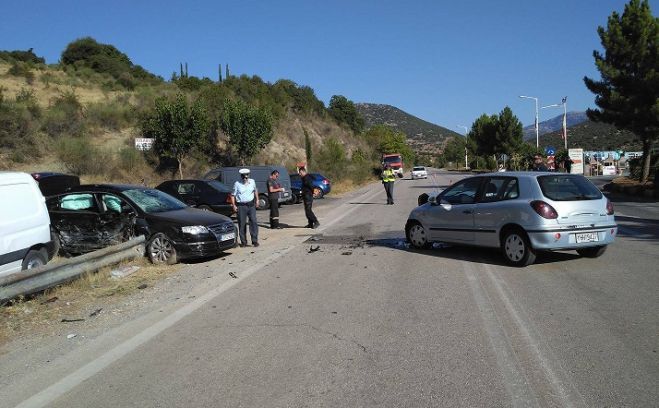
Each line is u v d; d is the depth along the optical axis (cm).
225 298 766
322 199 2988
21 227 867
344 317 651
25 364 535
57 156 2916
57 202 1133
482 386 443
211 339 587
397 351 530
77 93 4256
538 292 739
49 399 450
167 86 5041
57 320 683
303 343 562
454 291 760
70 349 573
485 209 964
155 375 492
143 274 949
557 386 439
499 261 966
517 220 903
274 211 1605
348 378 468
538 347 529
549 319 617
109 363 526
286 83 6662
